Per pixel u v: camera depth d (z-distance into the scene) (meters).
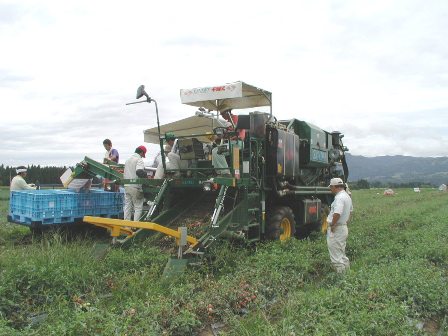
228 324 5.88
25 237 11.77
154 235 9.20
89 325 5.02
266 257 8.31
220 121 11.09
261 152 10.38
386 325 5.31
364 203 30.09
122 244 8.62
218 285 6.87
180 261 7.67
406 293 6.59
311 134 12.69
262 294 6.90
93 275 6.96
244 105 11.45
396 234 12.96
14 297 6.05
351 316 5.33
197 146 9.95
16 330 5.02
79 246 8.92
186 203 10.73
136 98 9.20
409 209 22.50
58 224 11.16
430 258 9.86
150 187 10.46
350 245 10.70
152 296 6.16
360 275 7.14
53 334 4.80
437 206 26.92
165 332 5.23
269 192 10.99
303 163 12.67
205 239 8.41
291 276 7.70
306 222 12.16
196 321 5.59
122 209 12.66
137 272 7.27
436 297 6.61
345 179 16.38
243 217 9.59
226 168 9.39
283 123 12.72
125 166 11.28
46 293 6.27
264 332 5.14
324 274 8.63
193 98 10.39
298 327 5.23
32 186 13.26
